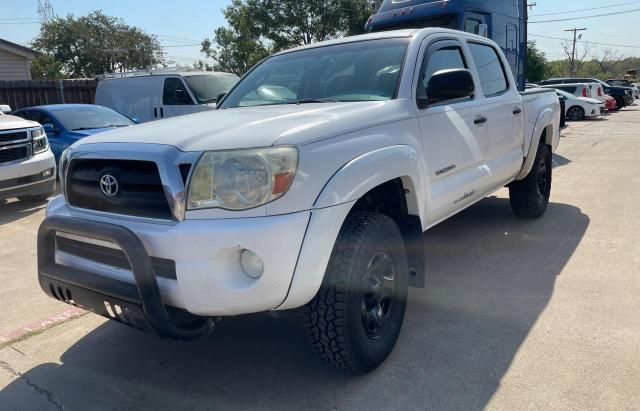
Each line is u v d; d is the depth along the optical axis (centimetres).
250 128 273
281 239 245
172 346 351
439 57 407
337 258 277
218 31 4203
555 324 351
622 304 377
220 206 250
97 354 346
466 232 566
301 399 286
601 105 2117
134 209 269
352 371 295
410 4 1027
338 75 388
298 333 359
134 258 252
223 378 311
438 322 362
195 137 269
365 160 285
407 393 285
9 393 305
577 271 443
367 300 299
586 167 941
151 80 1279
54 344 362
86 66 5056
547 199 621
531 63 3997
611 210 633
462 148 407
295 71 416
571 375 292
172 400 292
